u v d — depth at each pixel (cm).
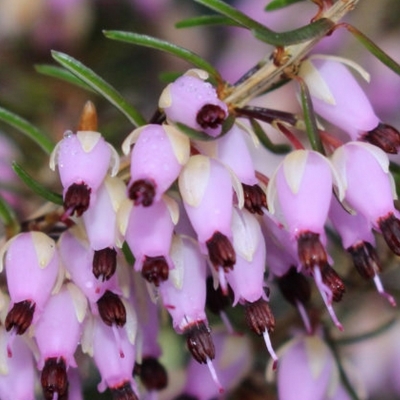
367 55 24
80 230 18
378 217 17
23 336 18
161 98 17
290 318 20
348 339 20
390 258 20
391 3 24
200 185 17
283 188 17
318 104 18
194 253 18
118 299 18
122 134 22
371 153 18
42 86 23
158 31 26
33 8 24
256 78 18
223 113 17
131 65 24
